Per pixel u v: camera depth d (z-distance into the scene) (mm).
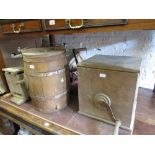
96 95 676
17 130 1179
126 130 656
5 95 1064
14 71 882
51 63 699
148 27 503
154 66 953
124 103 619
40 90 747
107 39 1090
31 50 818
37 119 772
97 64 648
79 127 697
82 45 1234
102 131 665
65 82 804
